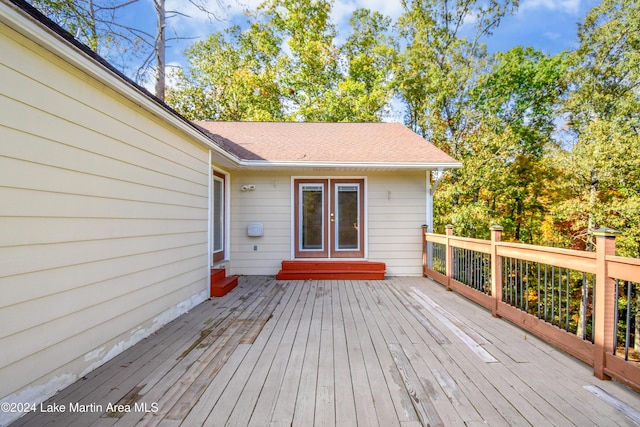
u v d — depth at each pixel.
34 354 1.87
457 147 11.29
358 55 15.25
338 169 6.03
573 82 9.60
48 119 2.00
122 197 2.74
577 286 9.38
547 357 2.50
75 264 2.20
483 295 3.85
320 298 4.50
